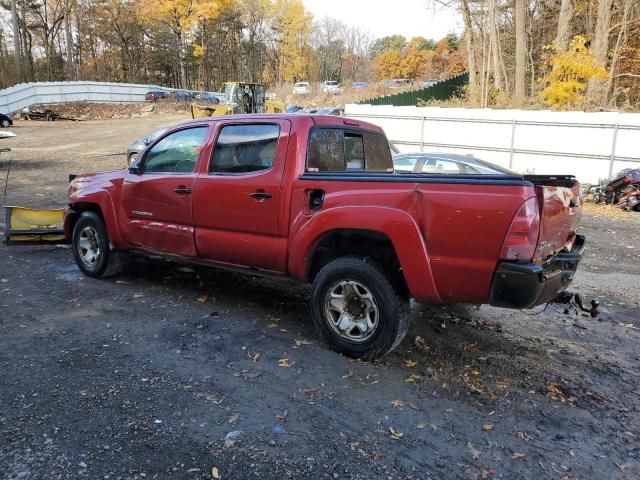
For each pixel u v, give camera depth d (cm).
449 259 345
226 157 468
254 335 441
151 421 310
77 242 604
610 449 295
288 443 292
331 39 8512
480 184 335
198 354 403
